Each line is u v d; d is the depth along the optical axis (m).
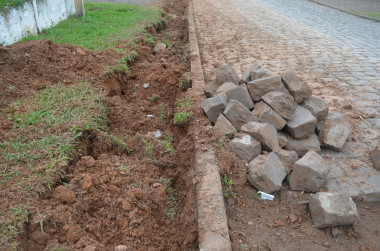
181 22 13.52
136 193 3.65
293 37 10.69
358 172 4.00
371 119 5.13
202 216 3.16
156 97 6.66
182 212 3.64
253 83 4.71
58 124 4.52
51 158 3.83
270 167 3.78
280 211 3.57
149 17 12.23
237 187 3.80
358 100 5.77
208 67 7.84
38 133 4.31
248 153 4.07
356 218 3.22
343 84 6.52
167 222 3.65
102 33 9.33
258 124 4.26
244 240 3.17
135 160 4.43
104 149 4.67
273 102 4.40
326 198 3.33
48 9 10.38
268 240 3.20
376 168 4.04
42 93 5.44
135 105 6.31
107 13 13.05
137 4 16.53
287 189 3.87
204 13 15.90
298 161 3.74
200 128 4.61
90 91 5.65
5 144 4.02
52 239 3.10
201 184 3.57
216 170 3.76
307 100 4.71
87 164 3.97
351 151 4.41
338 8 16.89
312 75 7.08
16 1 8.55
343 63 7.84
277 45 9.70
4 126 4.42
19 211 3.08
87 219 3.41
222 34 11.32
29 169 3.65
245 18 14.44
